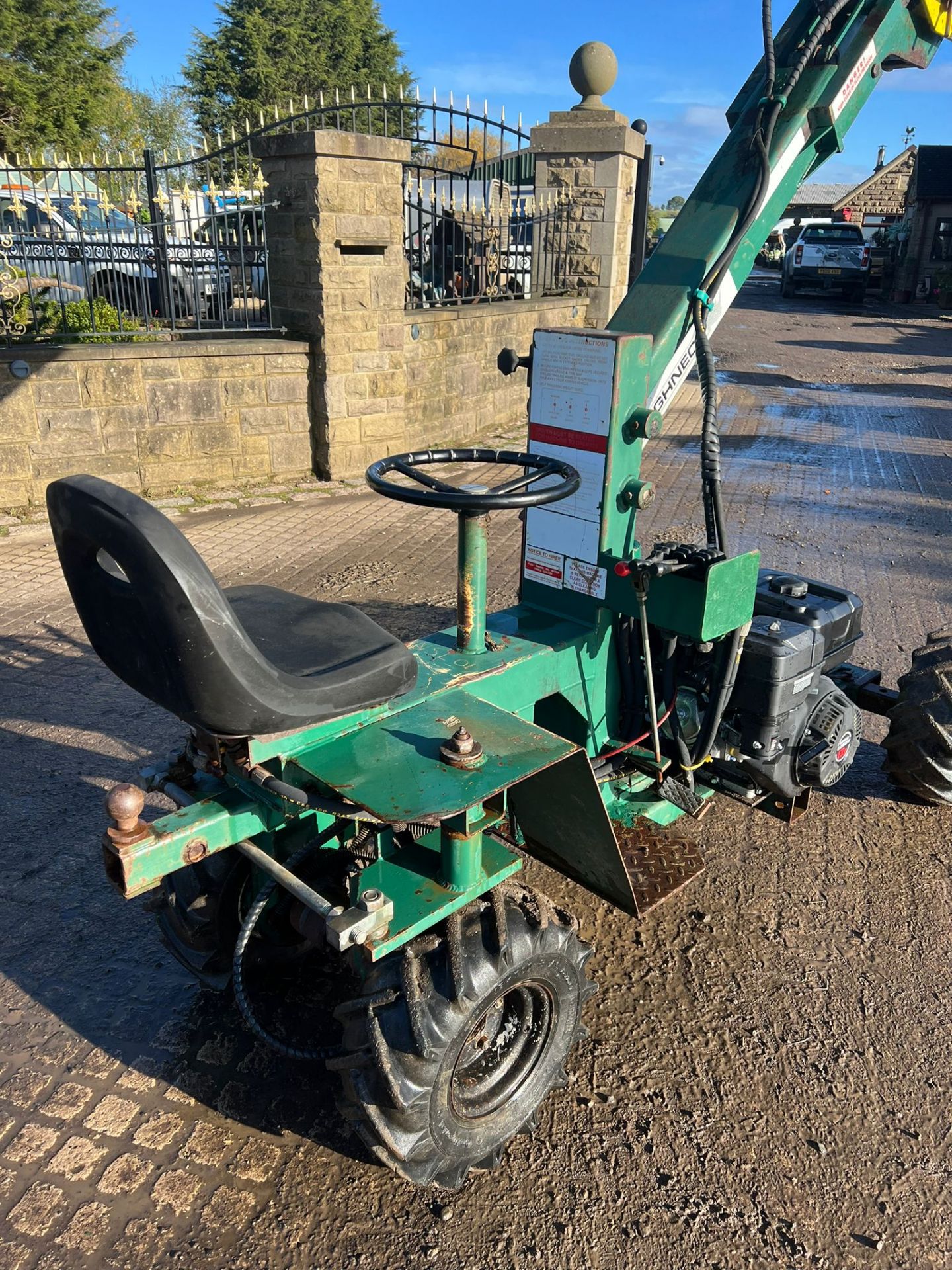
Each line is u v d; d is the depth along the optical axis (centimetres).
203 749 215
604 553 284
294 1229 217
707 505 273
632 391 273
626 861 288
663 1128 245
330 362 791
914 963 306
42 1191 226
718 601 265
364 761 207
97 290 934
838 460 972
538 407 288
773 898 335
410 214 904
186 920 255
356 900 202
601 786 303
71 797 380
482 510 225
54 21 2578
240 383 774
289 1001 283
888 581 629
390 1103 199
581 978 242
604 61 1056
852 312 2530
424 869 216
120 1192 226
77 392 713
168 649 174
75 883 333
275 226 781
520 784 254
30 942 306
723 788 325
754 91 320
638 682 304
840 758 330
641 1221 221
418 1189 228
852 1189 230
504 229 1041
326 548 666
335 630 225
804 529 741
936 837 374
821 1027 279
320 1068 262
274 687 185
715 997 289
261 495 785
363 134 736
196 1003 283
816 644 314
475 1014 208
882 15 311
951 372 1556
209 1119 246
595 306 1148
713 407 276
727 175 309
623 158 1089
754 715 306
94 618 194
